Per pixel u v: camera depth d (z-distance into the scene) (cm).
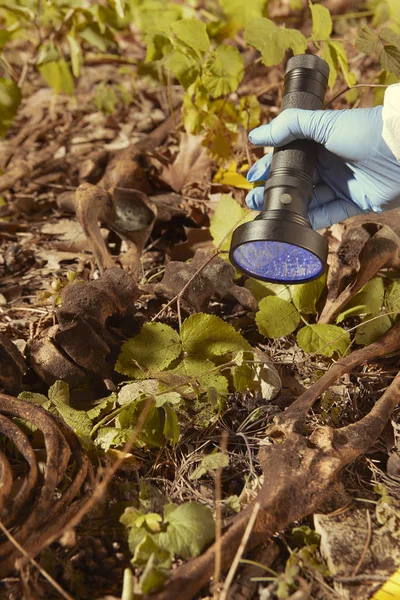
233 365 71
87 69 130
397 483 67
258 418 71
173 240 92
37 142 110
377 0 117
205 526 61
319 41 88
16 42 136
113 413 68
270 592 60
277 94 116
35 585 59
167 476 68
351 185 73
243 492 65
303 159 68
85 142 109
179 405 71
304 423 66
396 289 77
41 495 61
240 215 82
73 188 100
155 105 119
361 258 76
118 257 87
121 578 61
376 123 68
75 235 93
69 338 70
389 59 81
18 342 77
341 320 77
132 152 98
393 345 74
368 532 63
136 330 74
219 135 92
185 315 77
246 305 78
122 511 64
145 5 101
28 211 97
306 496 62
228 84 88
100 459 67
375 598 59
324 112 68
